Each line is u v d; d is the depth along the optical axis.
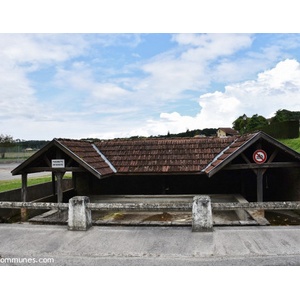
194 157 10.54
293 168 10.12
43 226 6.84
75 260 4.93
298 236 5.70
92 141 12.30
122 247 5.38
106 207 6.45
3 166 34.88
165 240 5.66
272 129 30.03
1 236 6.20
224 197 11.03
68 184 17.00
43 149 9.57
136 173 9.98
